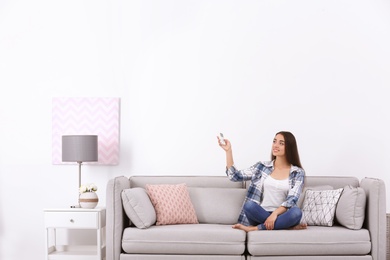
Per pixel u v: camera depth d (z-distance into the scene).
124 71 5.16
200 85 5.12
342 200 4.19
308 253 3.99
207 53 5.13
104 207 4.79
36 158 5.19
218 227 4.19
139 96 5.14
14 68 5.21
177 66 5.14
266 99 5.09
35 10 5.22
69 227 4.50
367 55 5.06
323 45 5.08
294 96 5.07
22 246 5.19
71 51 5.19
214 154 5.09
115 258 4.12
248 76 5.10
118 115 5.12
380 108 5.04
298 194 4.20
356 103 5.04
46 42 5.21
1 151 5.21
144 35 5.16
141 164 5.12
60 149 5.15
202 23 5.14
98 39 5.18
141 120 5.13
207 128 5.11
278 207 4.27
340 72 5.07
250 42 5.11
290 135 4.42
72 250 4.89
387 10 5.08
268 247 3.96
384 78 5.05
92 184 4.73
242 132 5.08
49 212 4.51
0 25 5.23
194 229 4.05
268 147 5.07
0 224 5.20
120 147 5.14
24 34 5.23
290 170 4.37
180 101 5.12
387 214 4.62
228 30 5.13
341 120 5.04
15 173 5.20
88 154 4.72
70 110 5.16
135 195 4.11
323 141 5.04
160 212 4.28
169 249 4.03
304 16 5.10
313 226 4.26
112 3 5.18
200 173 5.10
